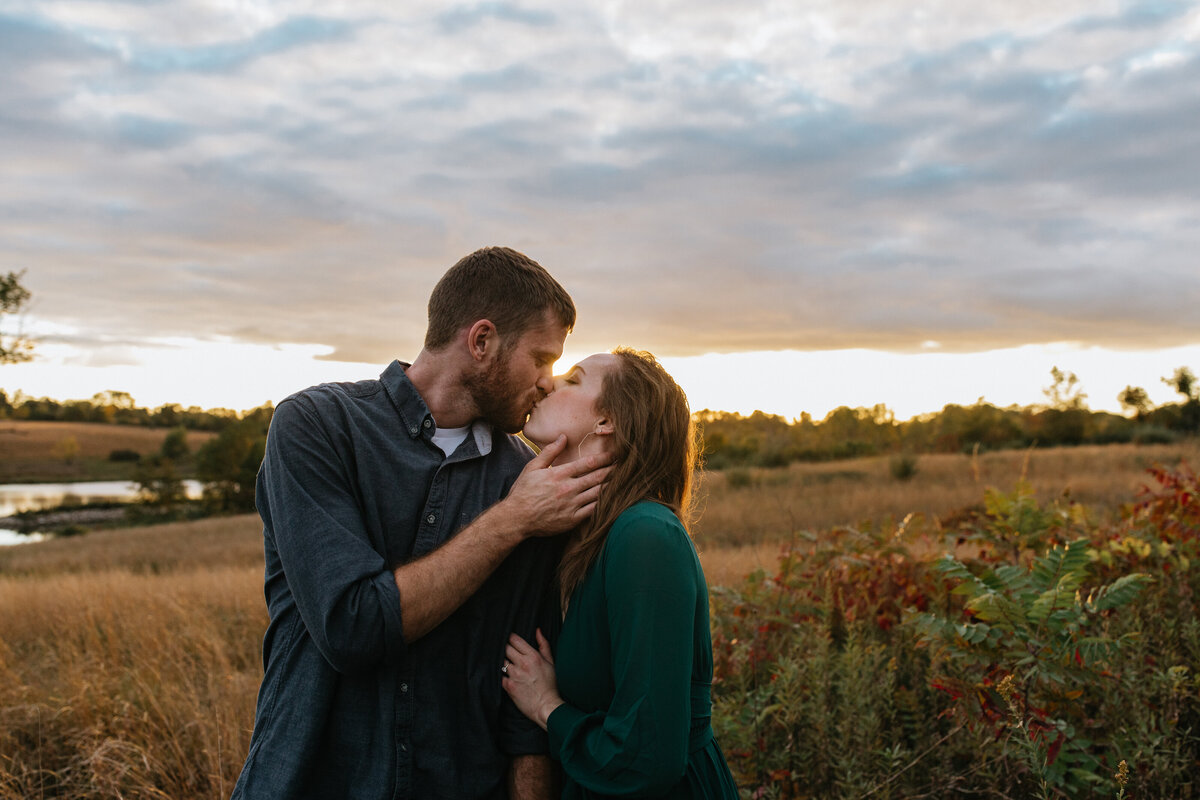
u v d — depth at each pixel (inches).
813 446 1488.7
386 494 70.1
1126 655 104.8
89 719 143.6
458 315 72.2
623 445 72.1
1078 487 619.5
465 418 74.5
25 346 992.2
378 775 65.9
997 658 93.4
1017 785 92.3
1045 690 91.0
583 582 70.0
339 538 64.6
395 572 64.7
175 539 925.2
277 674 68.7
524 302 71.7
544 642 75.2
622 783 60.2
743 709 108.4
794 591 147.6
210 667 172.2
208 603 273.4
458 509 72.6
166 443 3403.1
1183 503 145.1
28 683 178.1
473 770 70.1
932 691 111.6
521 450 81.7
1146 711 92.7
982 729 93.7
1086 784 86.5
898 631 131.0
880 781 96.0
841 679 109.7
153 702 141.2
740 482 971.9
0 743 138.3
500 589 73.2
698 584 68.1
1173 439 1177.4
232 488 1895.9
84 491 3518.7
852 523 563.2
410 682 67.4
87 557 773.9
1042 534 142.8
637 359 77.0
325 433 68.8
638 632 62.0
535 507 67.8
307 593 63.4
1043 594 92.4
